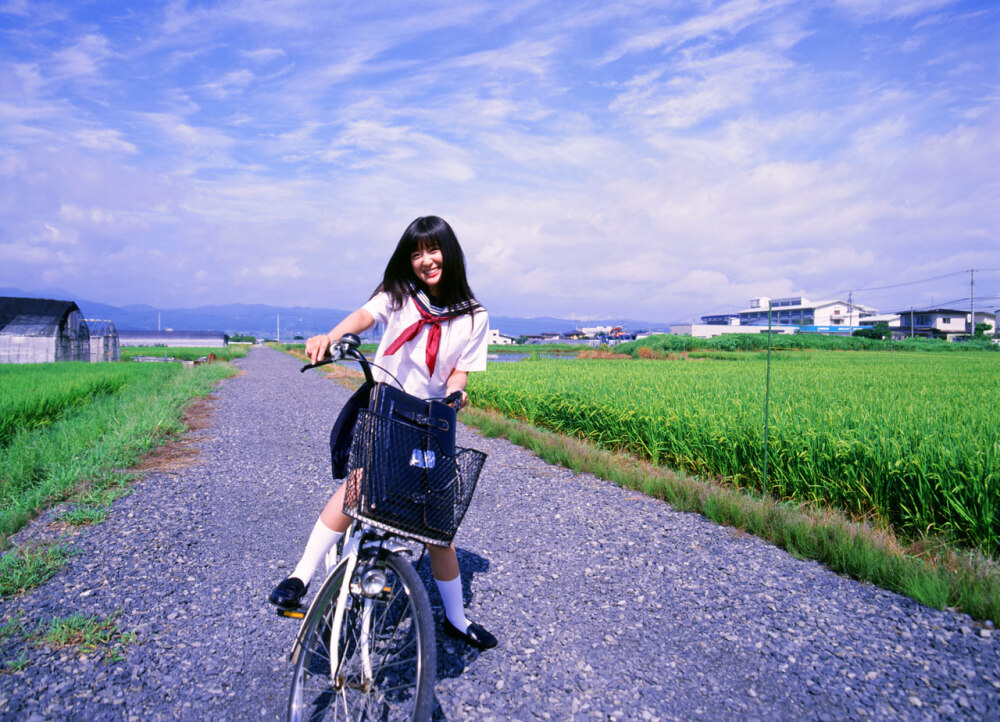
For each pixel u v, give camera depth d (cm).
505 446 837
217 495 561
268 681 251
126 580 354
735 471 619
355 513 191
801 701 238
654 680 254
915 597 333
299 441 874
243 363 4119
